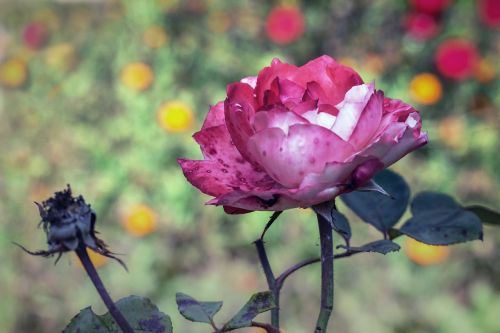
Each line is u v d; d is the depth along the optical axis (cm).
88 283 416
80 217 94
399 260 434
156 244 455
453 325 405
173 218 468
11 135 529
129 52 559
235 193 90
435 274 430
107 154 498
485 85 545
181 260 454
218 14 584
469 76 536
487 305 410
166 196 474
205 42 571
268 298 96
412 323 409
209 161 100
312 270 432
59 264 418
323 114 93
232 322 95
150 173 488
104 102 545
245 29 582
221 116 107
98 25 641
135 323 100
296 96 95
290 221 452
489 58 560
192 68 548
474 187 489
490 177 493
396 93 523
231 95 95
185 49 555
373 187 92
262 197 90
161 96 516
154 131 499
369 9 590
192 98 520
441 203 117
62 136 519
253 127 93
